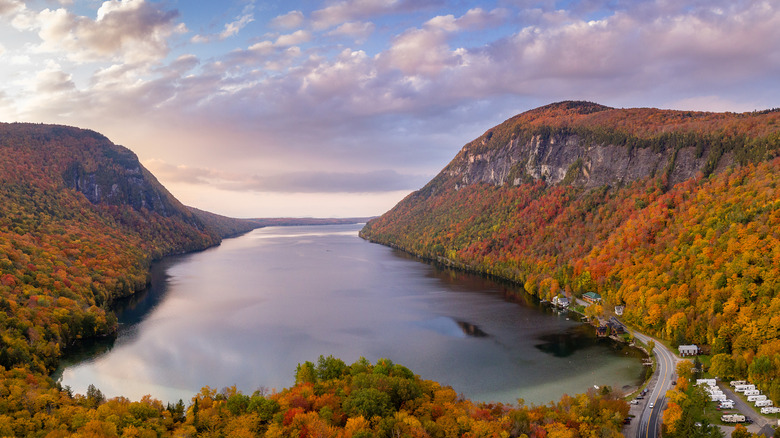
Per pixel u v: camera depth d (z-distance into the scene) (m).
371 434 100.81
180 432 105.19
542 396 138.12
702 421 107.06
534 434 104.81
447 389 128.25
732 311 162.62
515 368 160.88
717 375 139.62
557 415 112.31
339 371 136.50
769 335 145.50
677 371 140.88
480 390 143.50
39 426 105.12
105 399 129.25
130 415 109.75
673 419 108.81
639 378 149.00
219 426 109.19
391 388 119.38
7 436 98.44
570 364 163.38
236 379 153.62
